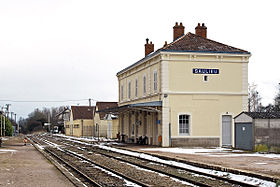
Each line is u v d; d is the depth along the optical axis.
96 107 66.88
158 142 31.81
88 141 47.81
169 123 30.48
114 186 12.29
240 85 31.70
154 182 13.02
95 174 15.33
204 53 31.02
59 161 21.06
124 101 44.25
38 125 136.50
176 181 13.22
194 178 13.68
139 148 29.41
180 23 35.59
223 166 16.02
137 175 14.84
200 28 35.03
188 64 31.02
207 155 21.98
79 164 19.44
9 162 19.69
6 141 50.34
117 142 43.66
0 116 81.25
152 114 33.62
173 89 30.75
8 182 12.72
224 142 31.33
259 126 25.11
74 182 12.64
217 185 12.16
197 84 31.08
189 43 32.00
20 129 146.50
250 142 25.56
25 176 14.32
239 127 27.00
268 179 12.60
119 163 19.75
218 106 31.28
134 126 40.19
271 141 25.12
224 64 31.53
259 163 17.41
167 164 17.98
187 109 30.83
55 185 12.16
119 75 47.00
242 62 31.80
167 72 30.69
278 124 25.27
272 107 54.84
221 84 31.44
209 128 31.03
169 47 31.03
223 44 32.69
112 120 58.28
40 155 25.11
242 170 14.43
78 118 78.94
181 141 30.56
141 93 37.16
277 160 18.89
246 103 31.67
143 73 36.44
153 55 32.34
